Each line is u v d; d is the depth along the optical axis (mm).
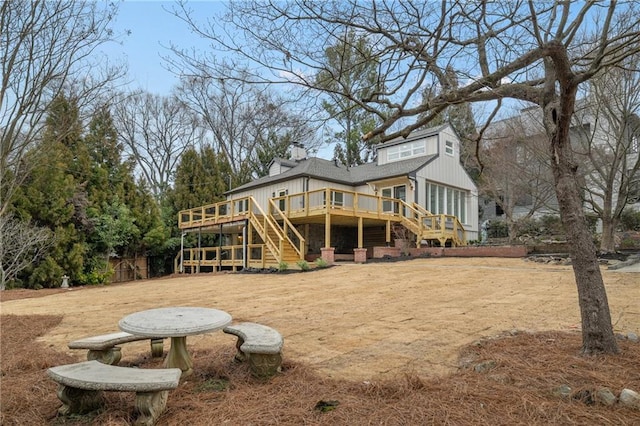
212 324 3369
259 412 2729
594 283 3578
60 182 15773
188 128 29703
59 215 15625
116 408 2936
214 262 17969
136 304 8023
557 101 3727
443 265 12078
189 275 16234
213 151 26328
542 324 5000
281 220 17375
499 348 3865
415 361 3809
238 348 3896
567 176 3709
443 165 19422
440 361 3783
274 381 3359
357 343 4492
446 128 19422
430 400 2787
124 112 27078
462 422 2455
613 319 5078
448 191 19812
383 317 5820
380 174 18969
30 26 5191
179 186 24344
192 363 3803
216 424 2574
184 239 22062
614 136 11531
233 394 3094
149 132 28922
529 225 19578
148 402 2641
